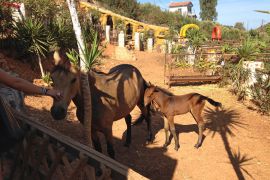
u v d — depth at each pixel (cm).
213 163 582
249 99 1008
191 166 568
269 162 594
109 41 2188
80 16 1895
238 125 782
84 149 273
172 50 1666
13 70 943
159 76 1354
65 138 297
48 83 959
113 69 558
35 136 326
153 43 2616
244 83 1052
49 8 1389
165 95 621
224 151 632
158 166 561
